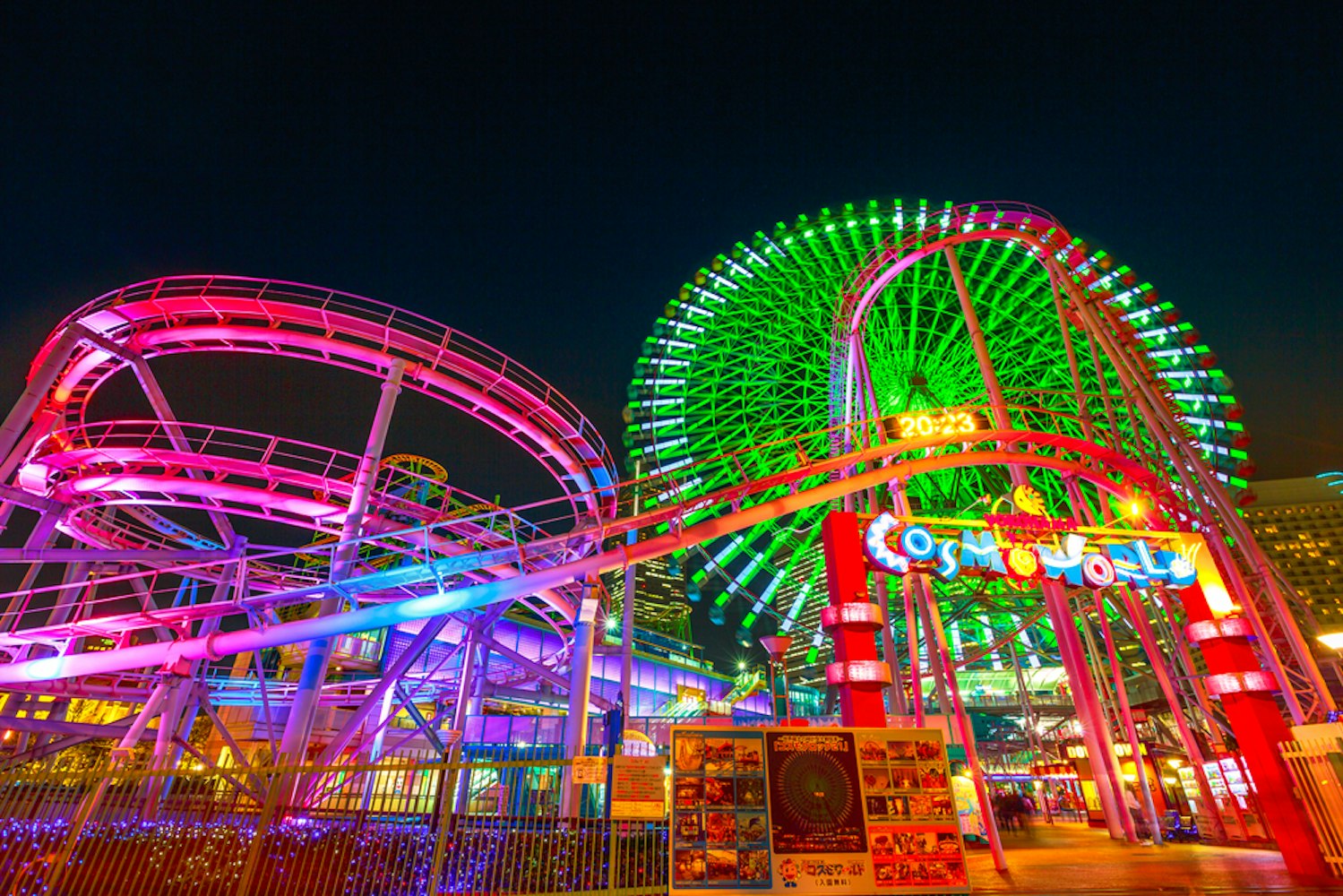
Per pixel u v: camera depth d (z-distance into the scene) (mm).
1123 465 24688
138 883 11688
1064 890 14758
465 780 15172
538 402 34219
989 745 70812
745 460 50000
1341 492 150625
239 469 30281
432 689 48406
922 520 17719
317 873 12164
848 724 14984
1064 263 33844
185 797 13594
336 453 31062
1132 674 59625
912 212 55375
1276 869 17328
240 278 30359
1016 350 51219
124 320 29094
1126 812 27219
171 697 29609
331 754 28047
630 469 52031
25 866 11172
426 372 32062
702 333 55469
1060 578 18047
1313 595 137625
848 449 41000
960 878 12148
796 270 55656
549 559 30438
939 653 23516
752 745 12789
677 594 197875
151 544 37688
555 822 13719
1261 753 16578
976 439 24375
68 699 34062
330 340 31047
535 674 38344
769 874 11852
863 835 12273
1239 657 17672
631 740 28781
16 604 30766
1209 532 22859
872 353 49250
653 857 13750
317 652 25406
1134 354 31312
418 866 12758
